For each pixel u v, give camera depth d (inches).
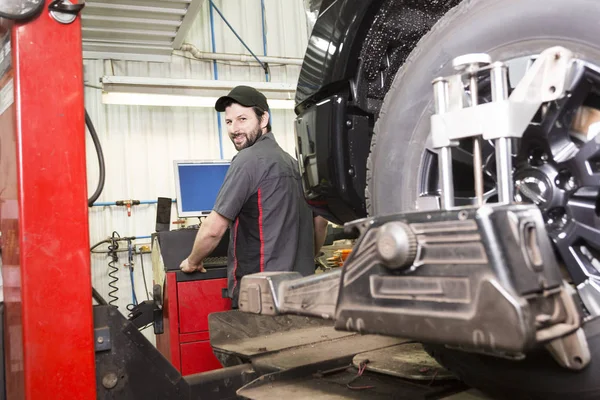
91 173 153.3
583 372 27.9
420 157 36.7
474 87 26.7
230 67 173.9
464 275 23.1
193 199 128.3
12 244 43.3
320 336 64.2
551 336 22.7
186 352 96.1
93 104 155.4
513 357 23.1
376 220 27.4
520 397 31.7
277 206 82.1
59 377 40.8
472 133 26.1
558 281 23.6
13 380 44.0
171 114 163.2
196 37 170.6
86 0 125.5
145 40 151.8
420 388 41.0
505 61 32.1
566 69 25.6
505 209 22.8
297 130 53.0
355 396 40.3
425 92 36.7
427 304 24.4
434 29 37.7
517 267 22.2
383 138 39.6
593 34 28.3
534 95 26.1
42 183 40.8
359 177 49.4
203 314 97.4
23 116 40.3
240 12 177.3
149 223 158.7
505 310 21.6
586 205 28.8
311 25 55.1
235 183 80.9
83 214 42.0
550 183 29.9
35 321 40.2
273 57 177.3
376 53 47.9
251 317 66.7
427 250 24.6
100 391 44.3
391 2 46.1
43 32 41.2
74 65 42.1
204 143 166.1
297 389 43.6
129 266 153.3
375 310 26.7
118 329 45.5
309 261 87.5
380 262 26.2
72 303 41.4
